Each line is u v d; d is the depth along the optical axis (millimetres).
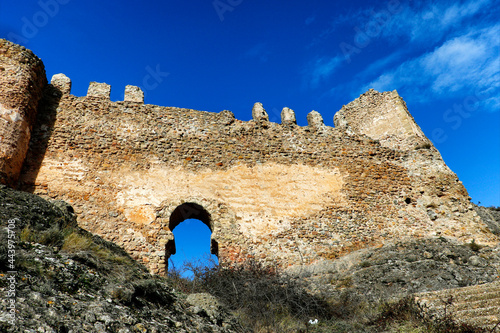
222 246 12023
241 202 13062
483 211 16062
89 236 7676
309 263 12383
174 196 12477
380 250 12797
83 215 11297
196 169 13273
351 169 15047
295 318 8078
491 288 7570
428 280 10383
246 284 9125
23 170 11469
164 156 13195
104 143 12789
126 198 11977
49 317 3918
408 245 13086
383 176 15227
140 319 4844
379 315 7738
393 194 14867
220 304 6992
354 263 12203
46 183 11477
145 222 11734
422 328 6473
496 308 6586
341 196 14234
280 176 14031
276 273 10172
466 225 14148
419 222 14328
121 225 11477
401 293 9680
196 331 5367
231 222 12555
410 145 16781
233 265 11625
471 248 12898
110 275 5867
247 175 13695
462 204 14812
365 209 14172
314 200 13844
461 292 7621
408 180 15430
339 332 7234
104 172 12234
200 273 9344
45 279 4645
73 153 12273
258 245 12383
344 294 9656
